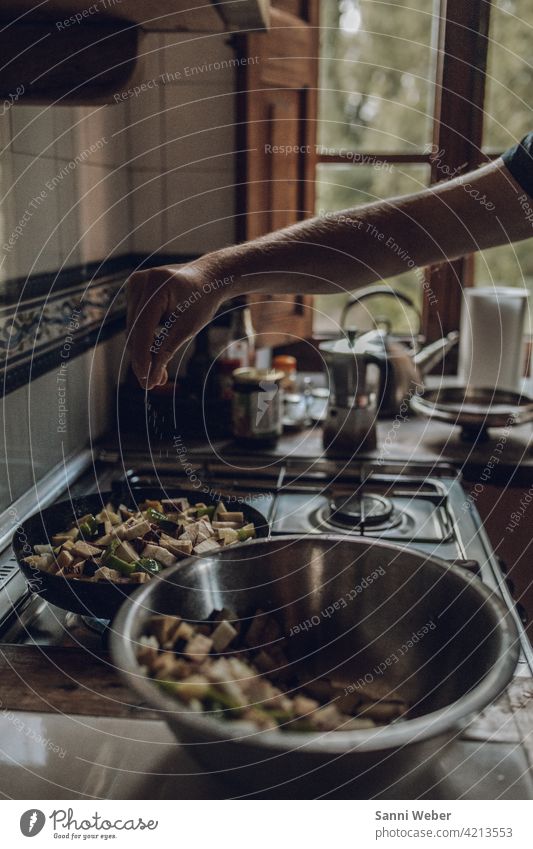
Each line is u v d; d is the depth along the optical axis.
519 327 1.80
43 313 1.24
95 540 0.96
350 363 1.48
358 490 1.30
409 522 1.20
